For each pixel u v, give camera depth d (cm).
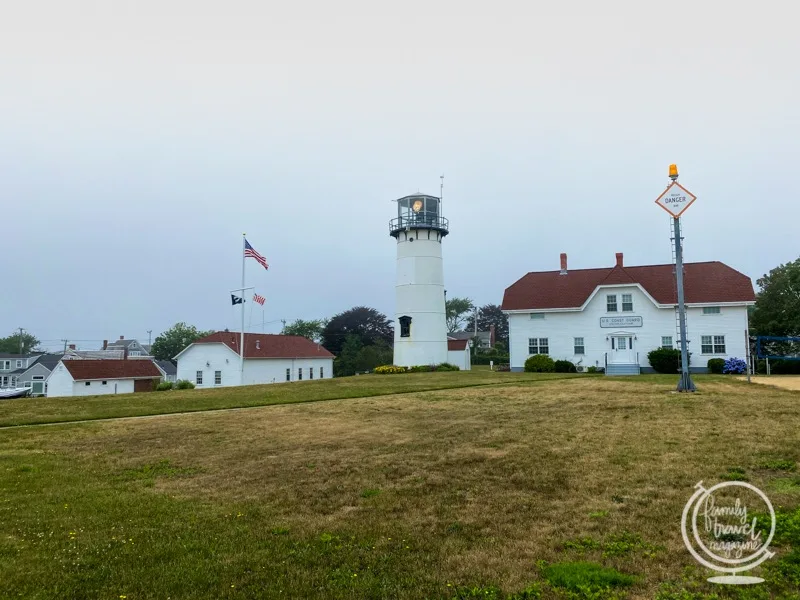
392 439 1411
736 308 3741
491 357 7200
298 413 1989
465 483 977
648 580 588
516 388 2491
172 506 928
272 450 1355
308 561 684
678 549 658
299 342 6297
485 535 741
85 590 619
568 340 4131
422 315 4428
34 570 671
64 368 5284
